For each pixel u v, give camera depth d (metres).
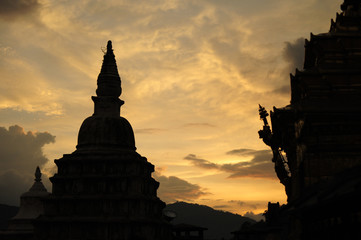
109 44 106.12
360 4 53.16
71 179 90.50
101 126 97.00
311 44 52.25
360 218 27.97
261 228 95.19
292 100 55.34
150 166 101.56
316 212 37.97
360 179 28.61
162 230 98.62
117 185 89.44
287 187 58.25
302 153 45.75
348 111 44.78
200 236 117.00
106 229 85.50
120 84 104.00
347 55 50.91
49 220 87.25
